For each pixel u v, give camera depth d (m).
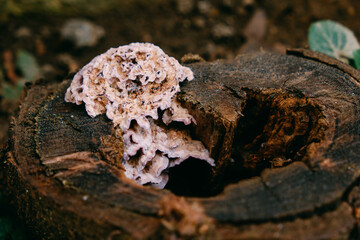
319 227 0.54
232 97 0.61
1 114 0.77
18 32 0.92
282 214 0.54
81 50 0.92
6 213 0.63
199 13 1.02
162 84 0.61
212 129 0.60
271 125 0.62
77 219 0.55
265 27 0.96
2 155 0.60
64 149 0.58
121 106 0.60
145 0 1.04
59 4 0.96
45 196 0.56
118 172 0.57
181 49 0.93
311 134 0.59
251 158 0.63
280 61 0.64
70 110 0.61
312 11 0.99
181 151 0.61
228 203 0.55
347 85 0.61
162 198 0.55
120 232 0.54
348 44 0.69
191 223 0.54
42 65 0.87
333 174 0.56
